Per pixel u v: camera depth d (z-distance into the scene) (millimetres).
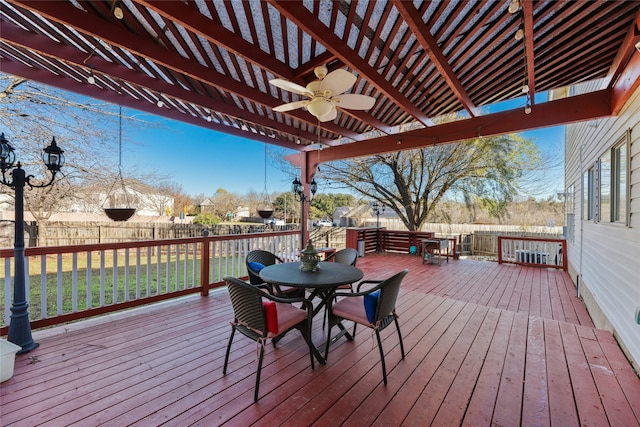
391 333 3025
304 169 6699
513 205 12289
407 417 1791
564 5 2168
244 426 1704
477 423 1747
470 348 2699
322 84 2389
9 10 2164
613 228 3428
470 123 4453
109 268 7793
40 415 1770
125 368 2301
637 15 2240
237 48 2488
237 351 2604
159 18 2285
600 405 1915
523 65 3018
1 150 2432
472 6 2148
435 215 13102
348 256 3779
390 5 2127
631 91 2807
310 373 2266
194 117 4668
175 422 1731
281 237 5719
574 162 6707
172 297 3857
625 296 2889
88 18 2156
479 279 5688
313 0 2068
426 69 3090
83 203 8656
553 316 3803
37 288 5551
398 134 5273
